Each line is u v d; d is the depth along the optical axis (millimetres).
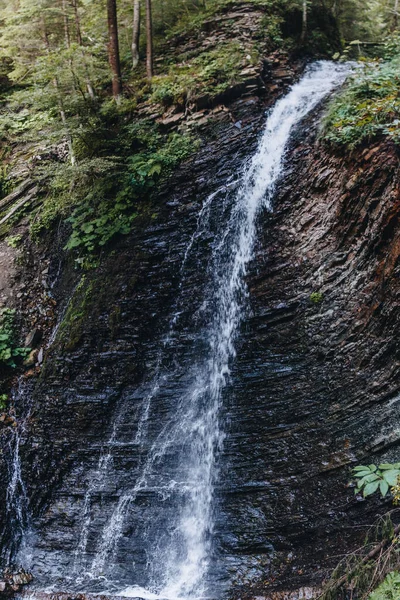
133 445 6910
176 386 7141
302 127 8242
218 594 5480
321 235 6988
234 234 7875
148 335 7672
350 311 6277
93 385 7520
